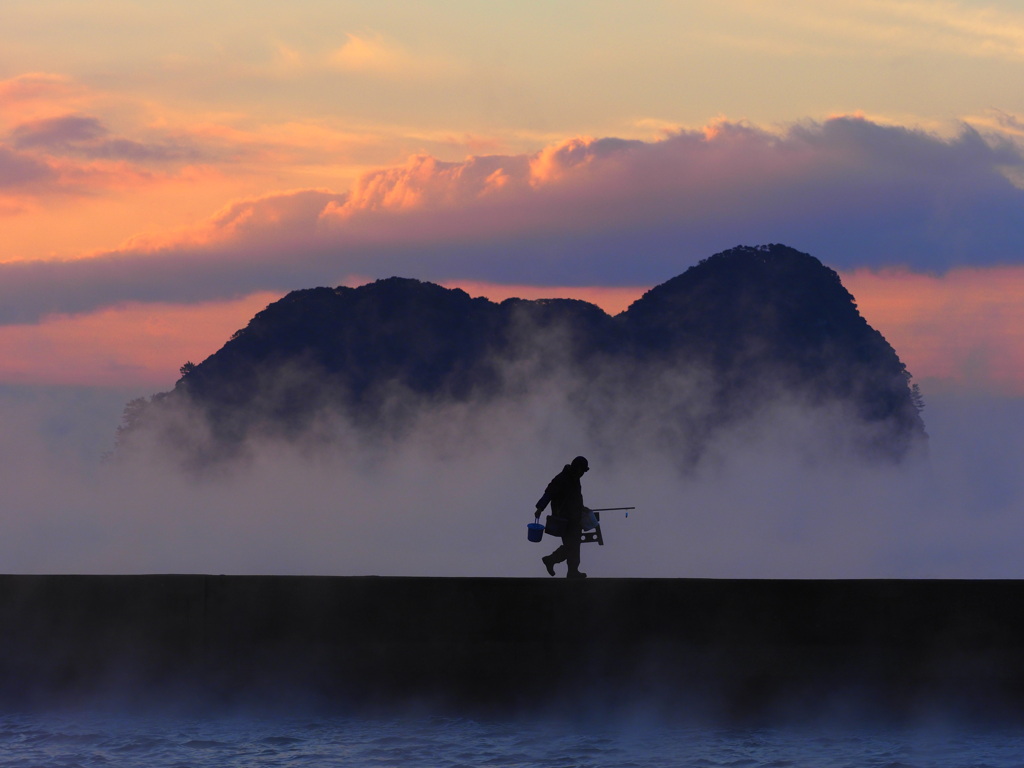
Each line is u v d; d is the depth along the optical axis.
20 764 41.06
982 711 45.91
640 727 46.75
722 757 41.72
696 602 47.44
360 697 48.47
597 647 47.69
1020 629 46.06
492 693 47.94
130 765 40.81
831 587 47.00
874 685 46.47
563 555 56.34
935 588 46.53
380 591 48.75
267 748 43.31
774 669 46.97
